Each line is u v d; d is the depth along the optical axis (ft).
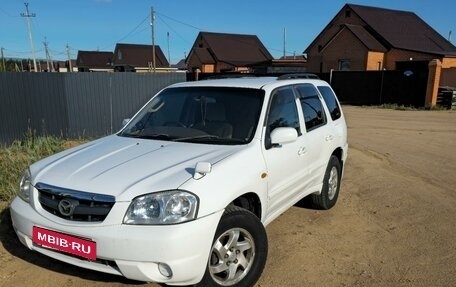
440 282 12.17
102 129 37.91
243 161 11.66
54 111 36.27
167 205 9.69
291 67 150.00
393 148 33.63
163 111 15.17
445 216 17.63
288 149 13.79
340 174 19.20
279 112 14.26
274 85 14.75
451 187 21.94
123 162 11.39
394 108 70.85
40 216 10.65
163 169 10.78
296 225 16.39
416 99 71.56
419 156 30.22
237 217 10.84
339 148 18.80
